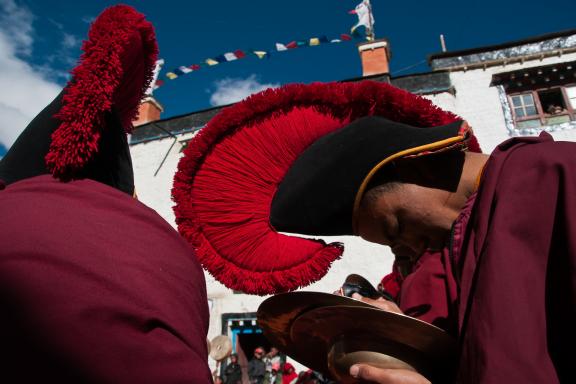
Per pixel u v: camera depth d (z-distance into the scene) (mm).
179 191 1356
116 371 609
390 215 1082
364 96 1243
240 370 8734
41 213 715
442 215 1028
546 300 679
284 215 1241
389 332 944
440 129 1053
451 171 1032
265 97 1301
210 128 1338
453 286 1063
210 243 1361
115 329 628
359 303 958
